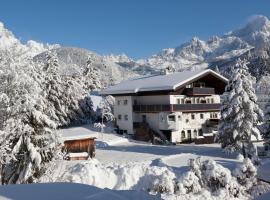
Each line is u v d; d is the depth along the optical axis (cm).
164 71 6088
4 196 791
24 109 1842
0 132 1789
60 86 5606
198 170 1912
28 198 775
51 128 1950
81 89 6544
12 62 1948
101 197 790
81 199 769
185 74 5566
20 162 1880
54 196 789
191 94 5378
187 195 1778
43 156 1900
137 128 5591
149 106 5481
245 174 1930
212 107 5706
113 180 1956
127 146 4634
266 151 3834
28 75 1934
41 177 1888
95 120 6838
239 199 1814
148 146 4625
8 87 1927
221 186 1886
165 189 1812
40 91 1956
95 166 2034
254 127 3653
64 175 1942
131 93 5572
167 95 5341
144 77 6362
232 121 3662
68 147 3478
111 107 6881
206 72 5450
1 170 1889
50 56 5641
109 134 5516
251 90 3666
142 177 1964
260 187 1897
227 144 3728
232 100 3638
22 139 1855
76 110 6322
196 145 4938
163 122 5359
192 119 5556
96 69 9262
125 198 823
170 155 3522
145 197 864
